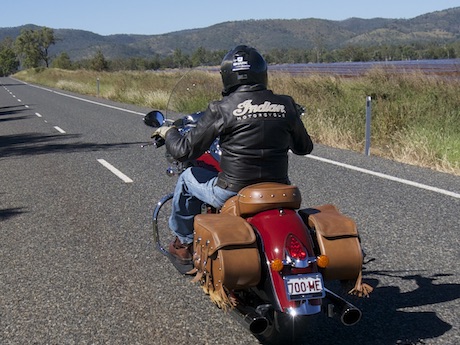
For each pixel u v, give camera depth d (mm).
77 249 6172
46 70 98625
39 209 7945
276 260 3332
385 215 6930
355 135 12883
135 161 11414
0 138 17000
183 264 5109
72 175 10281
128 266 5625
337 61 74125
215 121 3865
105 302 4809
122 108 25172
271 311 3547
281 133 3916
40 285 5227
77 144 14344
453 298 4648
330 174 9391
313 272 3432
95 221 7207
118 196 8492
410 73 18031
